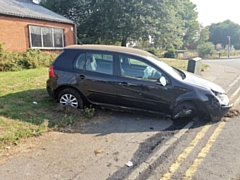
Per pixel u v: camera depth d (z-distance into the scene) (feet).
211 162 10.75
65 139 13.10
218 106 15.92
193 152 11.79
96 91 17.06
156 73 16.29
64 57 18.10
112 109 17.35
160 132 14.49
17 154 11.21
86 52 17.60
